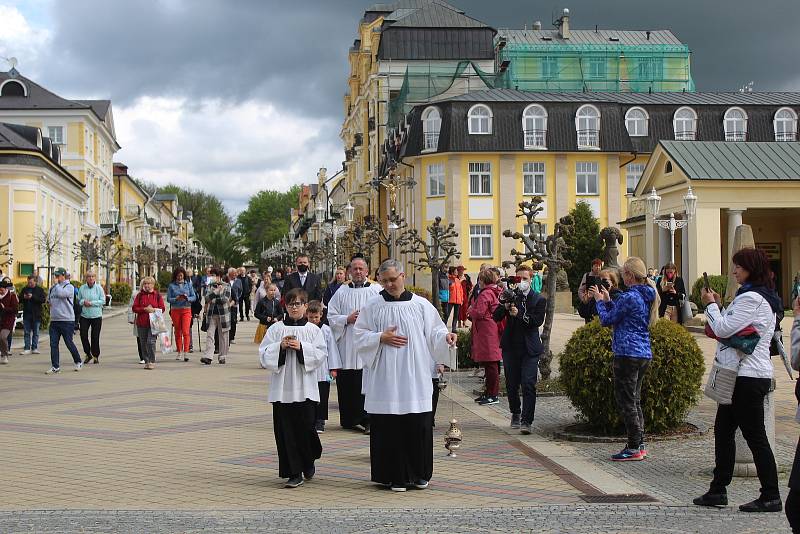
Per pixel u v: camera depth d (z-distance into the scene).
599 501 7.88
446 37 64.62
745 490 8.26
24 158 48.59
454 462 9.70
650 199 33.19
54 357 19.61
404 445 8.38
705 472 9.09
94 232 68.88
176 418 12.84
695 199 32.25
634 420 9.63
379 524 7.03
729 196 35.94
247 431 11.71
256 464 9.62
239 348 26.45
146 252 75.56
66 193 57.88
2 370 20.19
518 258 15.70
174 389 16.38
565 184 53.41
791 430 11.45
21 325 32.25
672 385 10.75
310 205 116.50
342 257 53.53
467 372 18.83
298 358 8.66
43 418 12.88
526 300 11.62
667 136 55.00
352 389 11.95
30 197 49.00
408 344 8.45
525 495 8.14
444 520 7.16
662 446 10.50
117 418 12.84
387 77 64.25
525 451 10.32
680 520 7.14
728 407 7.58
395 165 53.06
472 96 54.56
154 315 20.41
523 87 66.75
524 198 53.34
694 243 35.84
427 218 53.84
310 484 8.69
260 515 7.39
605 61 68.81
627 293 9.65
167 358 23.22
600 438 10.80
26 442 10.92
